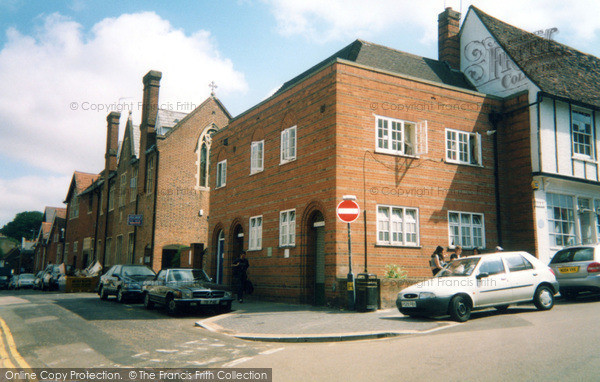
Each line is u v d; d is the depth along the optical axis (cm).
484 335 873
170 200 2816
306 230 1591
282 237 1722
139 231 2973
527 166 1784
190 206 2877
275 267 1730
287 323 1143
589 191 1911
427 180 1644
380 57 1873
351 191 1480
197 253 2341
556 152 1798
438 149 1691
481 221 1756
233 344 931
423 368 651
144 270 1988
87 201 4375
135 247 3003
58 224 5184
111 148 3881
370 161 1530
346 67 1532
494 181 1811
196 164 2941
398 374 627
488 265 1157
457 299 1067
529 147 1786
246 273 1817
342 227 1445
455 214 1697
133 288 1822
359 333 966
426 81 1695
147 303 1603
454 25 2238
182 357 810
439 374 616
